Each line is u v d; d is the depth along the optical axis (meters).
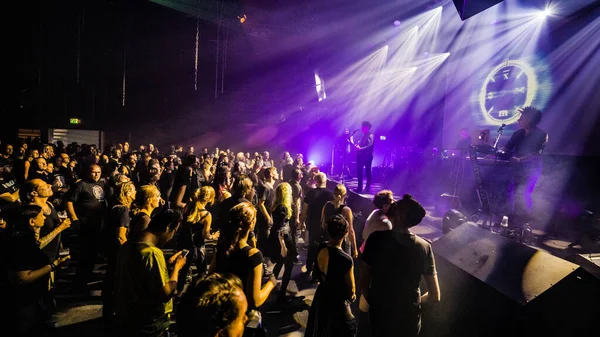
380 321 2.75
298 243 8.14
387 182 11.88
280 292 5.03
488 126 10.48
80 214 5.25
